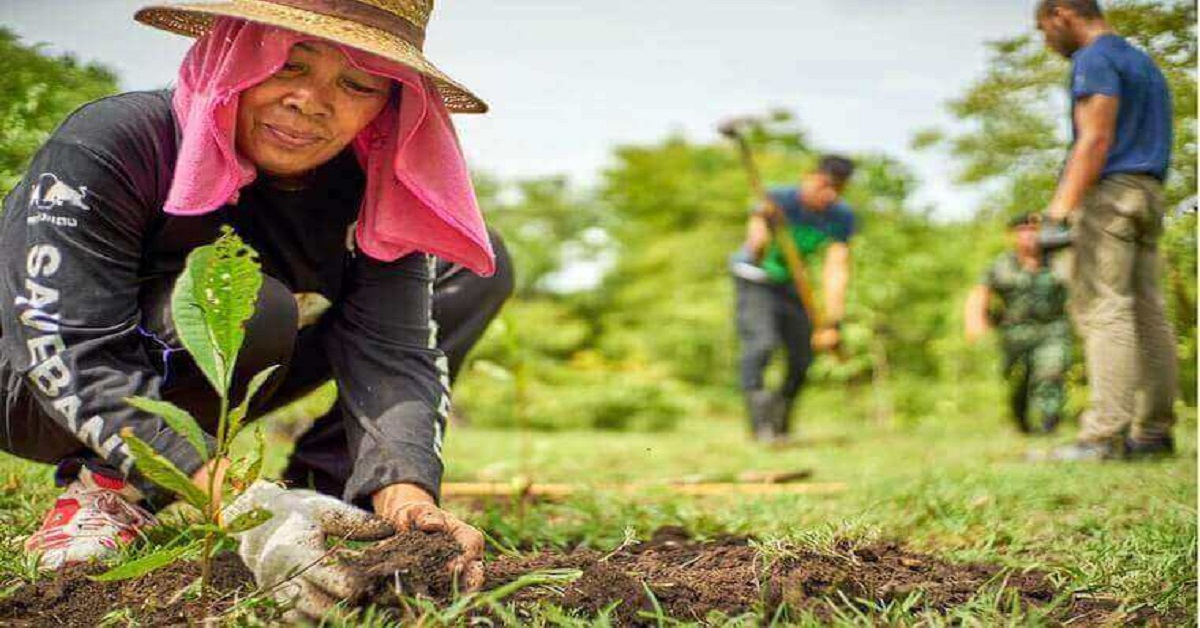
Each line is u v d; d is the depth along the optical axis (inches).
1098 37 188.1
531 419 445.7
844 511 140.6
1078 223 194.4
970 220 490.3
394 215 93.4
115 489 95.2
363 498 89.4
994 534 117.0
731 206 618.5
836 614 79.0
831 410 500.1
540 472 209.8
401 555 76.6
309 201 96.7
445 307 118.7
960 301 469.4
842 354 320.8
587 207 639.8
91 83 146.0
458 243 94.3
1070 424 371.9
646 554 101.8
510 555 99.4
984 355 463.8
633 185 652.1
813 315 318.0
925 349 496.7
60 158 85.5
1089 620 85.5
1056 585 93.4
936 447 278.7
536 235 611.5
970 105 266.8
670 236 636.1
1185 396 221.9
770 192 314.8
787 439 316.8
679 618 79.5
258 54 82.5
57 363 81.8
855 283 474.9
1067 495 149.6
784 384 330.0
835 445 305.3
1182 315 199.9
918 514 134.3
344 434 113.4
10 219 86.1
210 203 84.7
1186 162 191.3
